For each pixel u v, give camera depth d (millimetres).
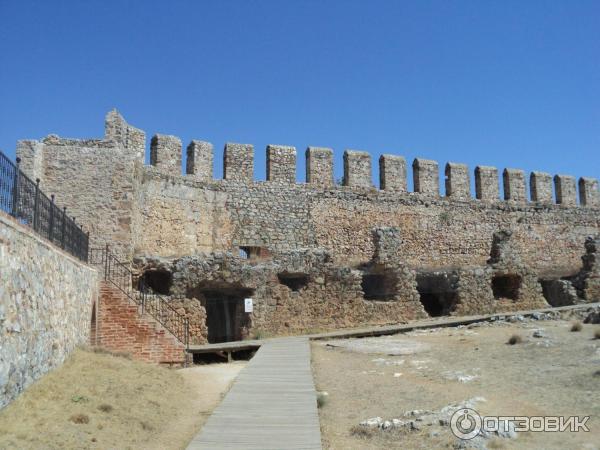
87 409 12430
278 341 26438
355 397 15328
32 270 12781
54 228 16516
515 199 46312
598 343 20188
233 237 36469
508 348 21062
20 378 11781
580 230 48188
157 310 28000
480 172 45375
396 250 35062
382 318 33375
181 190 35062
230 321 31672
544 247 46375
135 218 31203
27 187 13805
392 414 13359
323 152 40219
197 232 35281
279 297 31203
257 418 12562
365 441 11609
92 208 29172
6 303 10930
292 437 11250
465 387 15492
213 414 12891
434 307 38625
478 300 35625
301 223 38531
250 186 37656
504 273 37031
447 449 10625
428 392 15172
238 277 30234
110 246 28938
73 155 29516
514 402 13594
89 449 10539
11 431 10141
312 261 32562
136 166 31859
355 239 39938
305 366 19047
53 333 14656
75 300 17859
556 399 13562
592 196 49438
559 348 19984
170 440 12086
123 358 19531
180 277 28953
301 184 39156
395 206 41688
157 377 17500
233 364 23219
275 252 37125
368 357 21453
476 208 44594
